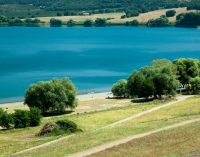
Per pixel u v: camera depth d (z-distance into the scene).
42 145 82.75
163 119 103.19
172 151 62.34
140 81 176.88
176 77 183.38
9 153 78.81
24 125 125.69
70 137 86.00
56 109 158.00
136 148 66.25
